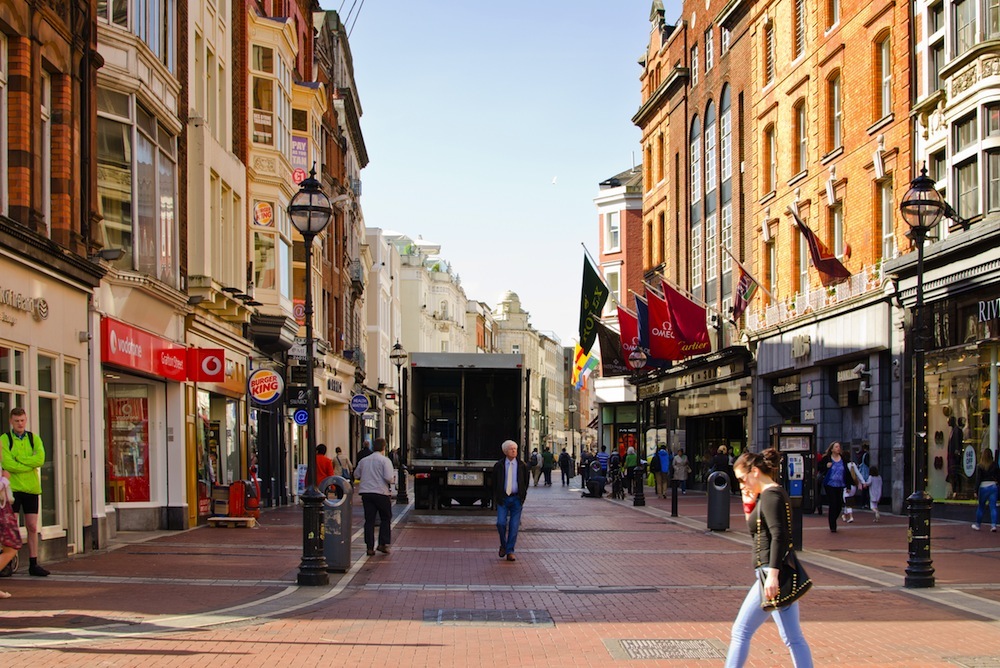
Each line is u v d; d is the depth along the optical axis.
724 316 43.88
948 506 25.38
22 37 15.62
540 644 9.68
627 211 64.38
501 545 16.88
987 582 13.92
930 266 25.73
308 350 14.18
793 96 36.09
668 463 38.97
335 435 52.84
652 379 53.97
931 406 26.41
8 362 14.62
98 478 17.91
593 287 43.47
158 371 20.91
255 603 11.74
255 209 30.67
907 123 27.92
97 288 18.08
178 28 23.28
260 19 30.91
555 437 169.62
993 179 24.11
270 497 33.22
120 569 14.66
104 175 19.16
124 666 8.34
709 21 47.34
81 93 17.86
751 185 40.34
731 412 42.25
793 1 36.28
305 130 36.16
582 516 27.62
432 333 104.69
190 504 23.12
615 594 12.94
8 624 10.02
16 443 13.52
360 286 57.66
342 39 53.06
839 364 32.25
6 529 12.02
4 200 15.38
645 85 60.53
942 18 26.47
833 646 9.60
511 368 27.66
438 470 27.69
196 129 24.03
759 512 7.44
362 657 8.98
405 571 15.20
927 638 10.00
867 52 30.34
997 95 23.95
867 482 26.08
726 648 9.53
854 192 31.27
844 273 29.91
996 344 23.56
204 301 23.86
